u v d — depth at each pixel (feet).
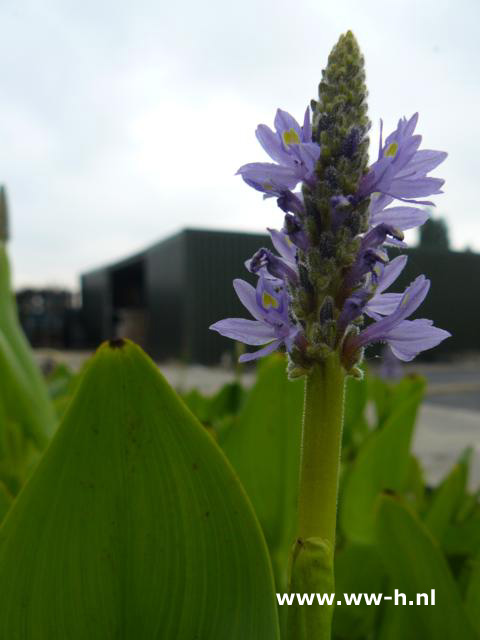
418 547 0.63
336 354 0.38
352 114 0.38
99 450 0.41
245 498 0.41
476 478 2.05
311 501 0.38
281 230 0.42
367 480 0.91
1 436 1.05
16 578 0.41
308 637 0.36
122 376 0.40
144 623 0.43
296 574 0.36
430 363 12.26
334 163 0.38
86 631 0.42
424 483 1.61
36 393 1.05
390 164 0.38
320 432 0.38
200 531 0.42
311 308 0.38
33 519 0.41
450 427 3.62
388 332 0.39
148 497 0.41
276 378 0.83
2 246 1.07
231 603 0.42
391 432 0.91
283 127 0.40
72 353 13.82
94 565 0.42
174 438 0.41
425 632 0.66
